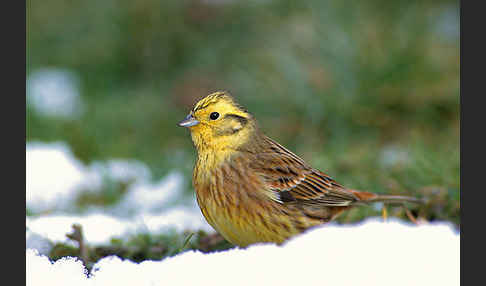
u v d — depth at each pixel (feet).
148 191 38.32
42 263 24.38
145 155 45.21
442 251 21.91
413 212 30.68
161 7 56.39
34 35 58.44
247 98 47.19
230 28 55.72
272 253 22.39
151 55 55.52
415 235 22.50
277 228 27.73
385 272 21.26
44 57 57.62
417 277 21.12
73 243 27.86
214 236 29.53
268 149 28.91
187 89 51.57
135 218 32.09
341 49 47.26
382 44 47.55
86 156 44.04
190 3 56.29
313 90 45.78
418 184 32.40
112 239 28.50
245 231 27.50
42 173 38.58
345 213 30.78
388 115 44.11
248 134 28.27
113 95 53.52
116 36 56.49
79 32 58.18
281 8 55.52
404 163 34.94
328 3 50.52
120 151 45.09
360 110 44.21
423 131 42.88
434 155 33.60
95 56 56.70
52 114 49.16
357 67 46.26
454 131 41.42
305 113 44.93
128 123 49.06
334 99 44.73
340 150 40.24
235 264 22.20
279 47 50.57
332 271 21.42
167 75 55.11
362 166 36.70
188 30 56.13
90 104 50.88
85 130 45.78
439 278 21.09
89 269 26.12
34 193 36.70
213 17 56.39
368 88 45.06
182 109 50.37
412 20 49.62
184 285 21.88
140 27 56.13
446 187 31.24
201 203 27.89
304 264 21.76
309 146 42.88
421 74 45.73
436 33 52.60
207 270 22.18
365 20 50.08
